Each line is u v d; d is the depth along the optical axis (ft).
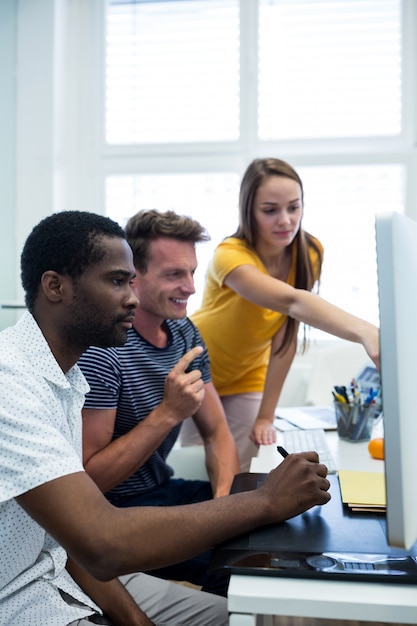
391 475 2.23
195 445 7.19
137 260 4.79
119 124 10.81
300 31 10.29
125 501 4.84
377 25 10.14
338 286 10.21
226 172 10.56
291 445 5.11
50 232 3.02
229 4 10.46
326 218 10.28
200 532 2.72
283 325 6.72
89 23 10.71
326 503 3.29
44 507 2.56
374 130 10.16
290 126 10.37
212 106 10.57
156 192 10.75
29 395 2.78
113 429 4.46
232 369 7.00
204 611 3.65
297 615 2.39
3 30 10.10
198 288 10.20
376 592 2.44
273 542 2.84
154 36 10.67
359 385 5.93
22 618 3.01
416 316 2.42
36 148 10.15
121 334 3.15
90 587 3.48
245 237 6.46
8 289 10.23
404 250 2.32
